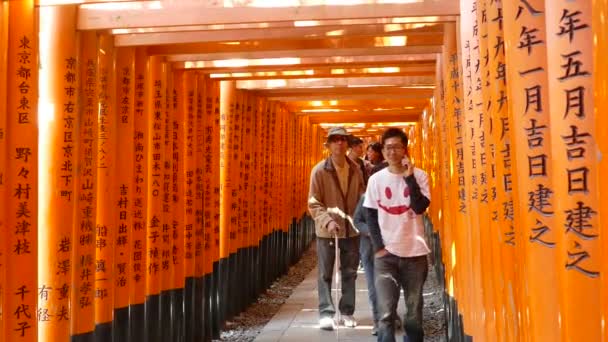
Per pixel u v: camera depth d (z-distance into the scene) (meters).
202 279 6.05
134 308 4.75
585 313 1.96
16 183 3.40
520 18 2.26
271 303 8.03
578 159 1.96
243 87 7.14
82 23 3.93
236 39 4.51
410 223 4.43
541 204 2.23
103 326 4.32
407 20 4.00
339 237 6.21
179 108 5.52
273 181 9.05
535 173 2.24
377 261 4.47
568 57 1.96
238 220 7.23
